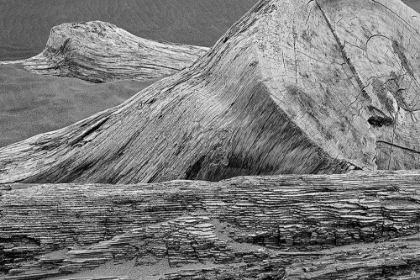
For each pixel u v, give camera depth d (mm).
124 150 3803
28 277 2721
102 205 2988
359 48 3629
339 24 3656
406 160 3490
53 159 4047
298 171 3162
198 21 13203
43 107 6426
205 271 2662
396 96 3645
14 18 13406
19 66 7910
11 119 6055
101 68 7680
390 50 3744
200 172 3422
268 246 2822
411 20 3932
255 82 3238
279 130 3168
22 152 4266
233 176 3367
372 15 3803
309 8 3602
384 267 2625
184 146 3504
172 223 2869
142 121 3832
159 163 3580
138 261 2779
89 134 4066
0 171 4086
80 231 2914
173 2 14469
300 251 2795
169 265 2760
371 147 3295
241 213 2881
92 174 3852
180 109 3654
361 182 2973
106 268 2773
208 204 2939
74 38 7781
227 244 2787
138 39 8141
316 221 2842
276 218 2850
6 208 2994
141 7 14281
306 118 3176
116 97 6887
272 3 3586
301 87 3273
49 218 2955
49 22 13195
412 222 2867
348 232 2834
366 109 3426
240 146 3303
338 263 2652
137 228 2881
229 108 3408
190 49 8367
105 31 7965
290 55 3377
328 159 3113
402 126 3547
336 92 3387
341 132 3260
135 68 7742
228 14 13586
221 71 3609
